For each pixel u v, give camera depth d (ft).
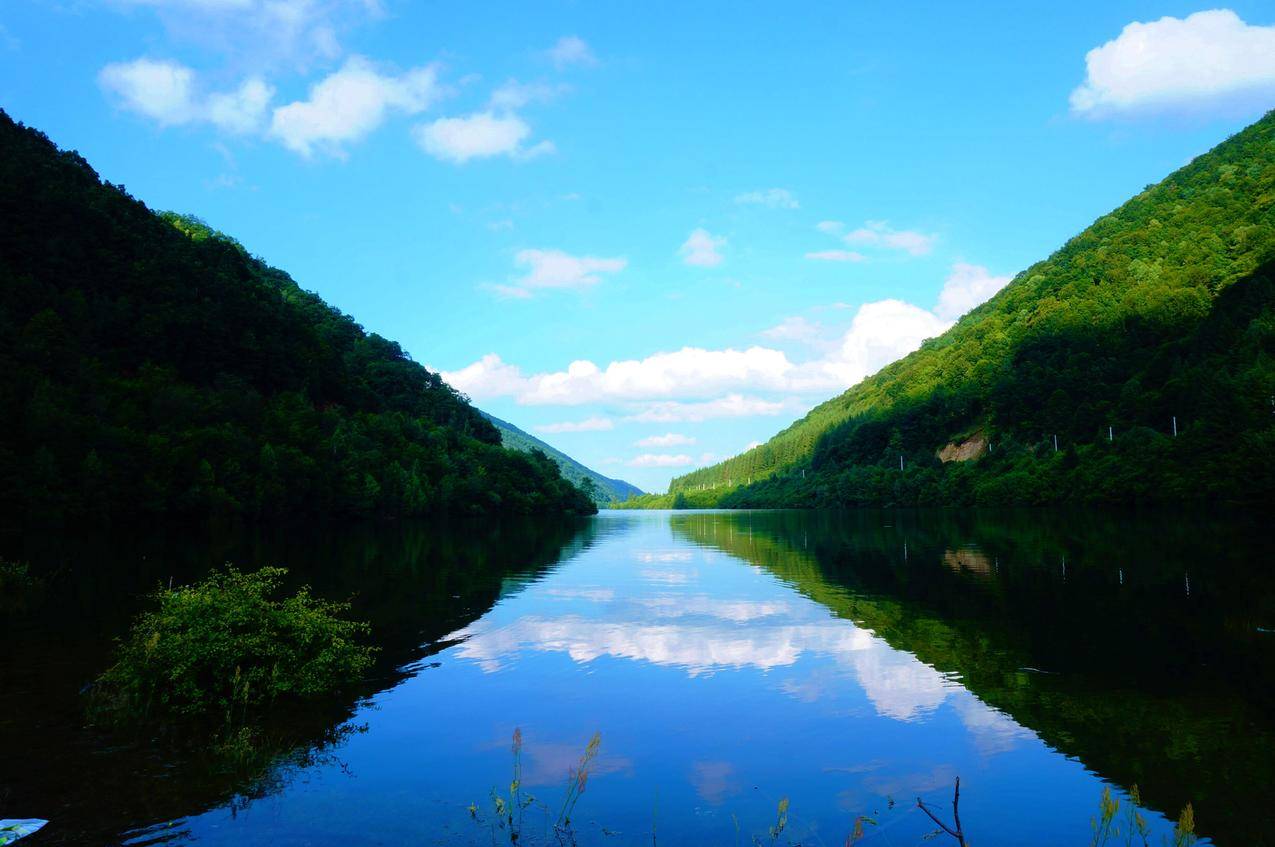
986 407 501.97
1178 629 64.28
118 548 144.46
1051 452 381.19
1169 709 43.11
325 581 104.27
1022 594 85.40
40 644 58.95
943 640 62.28
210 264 396.78
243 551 143.74
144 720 41.34
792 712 43.88
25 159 338.95
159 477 217.36
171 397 251.39
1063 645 59.41
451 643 63.36
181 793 31.96
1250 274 386.11
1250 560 109.50
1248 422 213.46
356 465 293.02
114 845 27.12
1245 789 32.27
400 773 34.71
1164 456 262.67
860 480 487.20
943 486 415.23
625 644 62.75
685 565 129.70
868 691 47.88
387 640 64.75
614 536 223.92
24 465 188.44
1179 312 434.71
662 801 31.94
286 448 264.31
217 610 46.83
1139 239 588.91
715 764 36.14
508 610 80.33
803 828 29.45
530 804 31.42
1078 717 41.98
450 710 44.45
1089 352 452.35
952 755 36.94
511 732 40.60
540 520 356.79
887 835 28.78
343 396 398.21
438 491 330.95
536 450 493.36
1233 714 42.04
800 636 65.21
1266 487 162.81
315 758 36.47
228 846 27.30
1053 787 32.96
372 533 217.36
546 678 51.67
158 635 44.11
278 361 344.69
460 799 31.86
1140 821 25.68
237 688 44.24
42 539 162.61
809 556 143.23
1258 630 63.05
